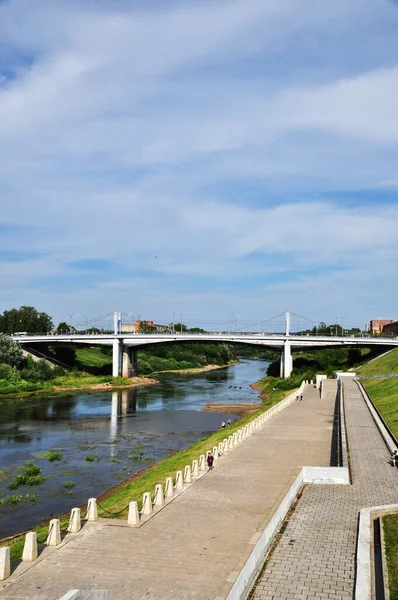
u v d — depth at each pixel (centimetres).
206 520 2950
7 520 4109
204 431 8206
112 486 5078
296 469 4216
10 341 15038
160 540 2642
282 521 2903
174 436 7794
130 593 2050
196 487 3678
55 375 15400
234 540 2633
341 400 8225
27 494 4791
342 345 16200
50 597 2011
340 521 2894
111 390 14450
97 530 2803
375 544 2528
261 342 16438
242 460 4572
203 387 15712
